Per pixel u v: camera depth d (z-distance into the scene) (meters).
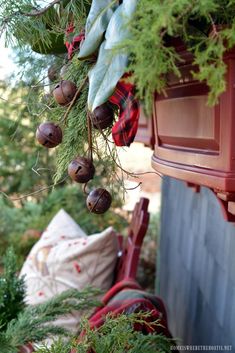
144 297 1.72
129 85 1.00
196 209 2.21
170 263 2.93
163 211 3.32
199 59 0.76
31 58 1.45
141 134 2.06
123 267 2.12
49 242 2.41
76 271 2.18
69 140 1.17
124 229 3.76
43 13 1.13
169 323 2.87
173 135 1.18
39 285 2.19
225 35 0.77
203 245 2.02
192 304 2.18
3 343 1.43
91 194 1.15
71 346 1.25
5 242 3.69
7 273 1.73
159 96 1.26
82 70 1.11
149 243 4.30
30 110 1.46
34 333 1.48
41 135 1.10
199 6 0.75
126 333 1.25
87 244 2.19
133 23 0.78
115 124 1.06
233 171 0.94
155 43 0.74
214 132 0.98
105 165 1.23
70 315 1.99
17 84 1.64
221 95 0.94
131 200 4.15
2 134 3.81
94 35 0.96
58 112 1.22
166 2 0.74
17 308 1.69
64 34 1.21
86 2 1.15
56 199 3.94
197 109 1.04
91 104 0.90
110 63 0.88
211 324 1.80
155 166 1.31
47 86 1.31
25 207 4.07
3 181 4.20
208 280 1.89
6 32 1.16
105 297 1.91
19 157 3.99
